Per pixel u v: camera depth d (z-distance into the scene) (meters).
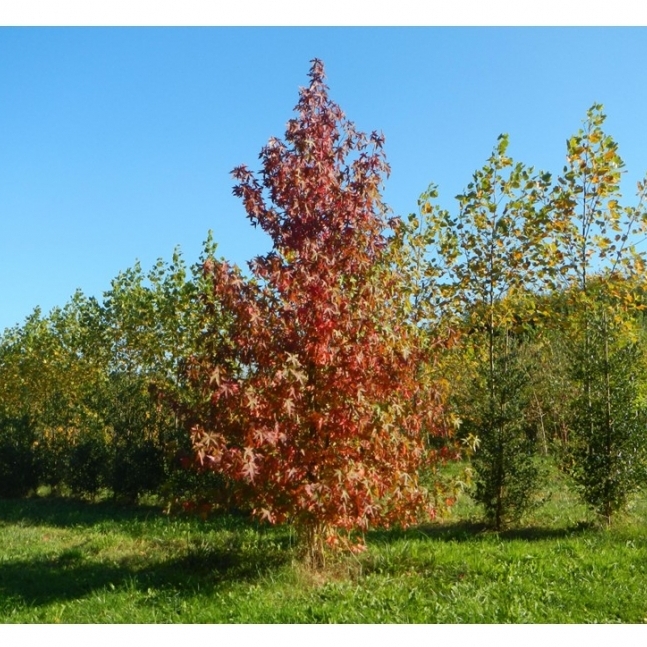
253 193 6.82
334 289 6.32
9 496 15.48
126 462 13.04
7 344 20.92
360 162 7.00
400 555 7.14
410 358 6.65
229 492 6.59
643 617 5.50
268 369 6.38
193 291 13.22
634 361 9.07
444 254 10.20
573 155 9.30
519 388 9.38
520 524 9.24
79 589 6.78
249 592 6.11
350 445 6.27
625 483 8.52
